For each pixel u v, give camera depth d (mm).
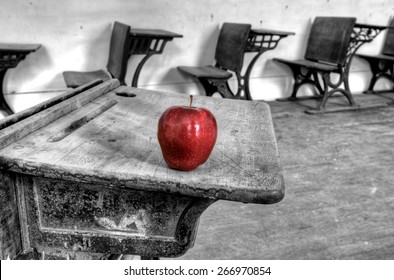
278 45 4699
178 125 798
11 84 3617
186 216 905
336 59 4152
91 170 819
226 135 1099
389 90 5516
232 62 3787
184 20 4152
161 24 4062
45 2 3547
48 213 921
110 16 3816
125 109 1307
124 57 2879
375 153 3150
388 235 2045
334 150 3182
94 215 921
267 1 4480
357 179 2672
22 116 1053
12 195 880
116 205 911
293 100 4797
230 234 2014
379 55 5184
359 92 5359
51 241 942
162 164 878
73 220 927
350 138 3486
